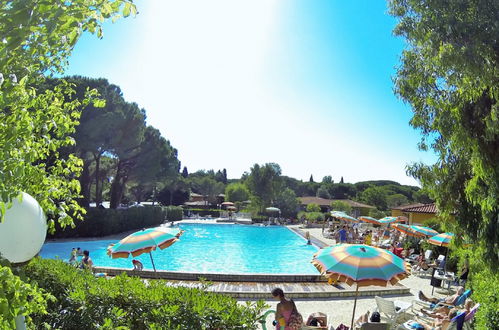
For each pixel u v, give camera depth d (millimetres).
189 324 5656
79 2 2246
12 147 2436
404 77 6863
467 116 6203
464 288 13648
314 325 9219
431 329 9805
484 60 5461
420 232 20719
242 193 72688
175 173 47125
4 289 2178
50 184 4219
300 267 24578
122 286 6648
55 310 6547
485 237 6254
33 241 2660
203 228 45844
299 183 102438
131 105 33656
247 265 24984
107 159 39812
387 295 14562
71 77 30141
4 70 2256
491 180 5930
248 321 5867
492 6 5523
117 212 32438
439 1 5797
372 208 63531
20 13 1866
